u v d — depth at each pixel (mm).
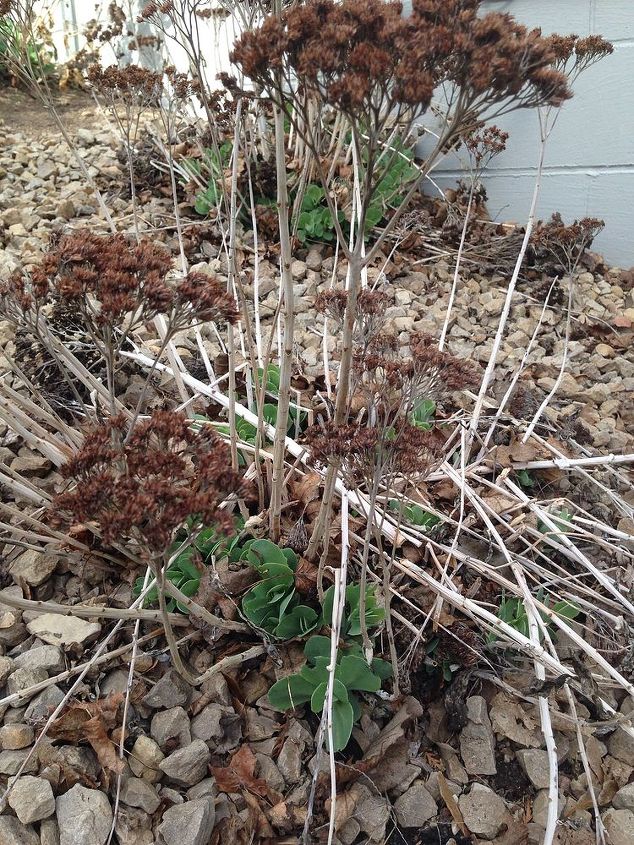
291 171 4020
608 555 2566
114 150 4809
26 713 1867
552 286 3617
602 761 2068
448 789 1919
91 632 2061
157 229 3906
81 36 6449
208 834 1729
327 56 1460
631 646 2205
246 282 3572
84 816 1691
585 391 3289
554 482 2795
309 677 1915
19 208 4148
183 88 3021
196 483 1582
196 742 1850
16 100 5992
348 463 1809
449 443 2744
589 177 4289
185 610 2064
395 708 2008
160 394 2871
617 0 3871
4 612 2102
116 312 1621
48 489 2465
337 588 1942
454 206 4488
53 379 2801
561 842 1859
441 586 2119
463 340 3494
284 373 1969
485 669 2139
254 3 2139
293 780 1856
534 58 1571
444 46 1503
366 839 1821
